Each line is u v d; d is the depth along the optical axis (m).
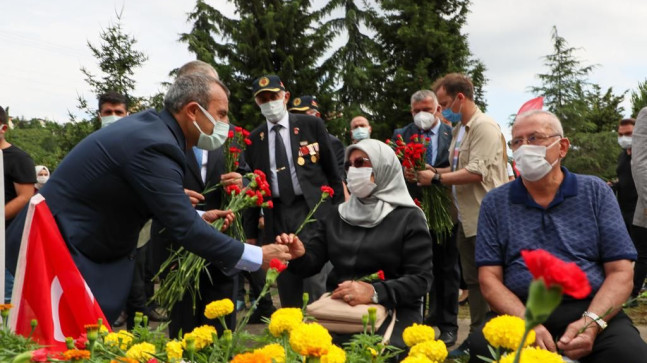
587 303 2.76
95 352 1.52
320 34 25.95
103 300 2.54
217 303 1.75
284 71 25.03
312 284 4.52
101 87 16.34
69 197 2.51
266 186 3.38
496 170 4.63
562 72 29.94
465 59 28.58
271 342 1.65
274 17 25.81
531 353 1.06
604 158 27.20
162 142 2.51
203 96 2.68
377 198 3.33
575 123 29.52
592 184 2.93
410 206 3.32
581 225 2.86
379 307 2.90
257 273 5.69
